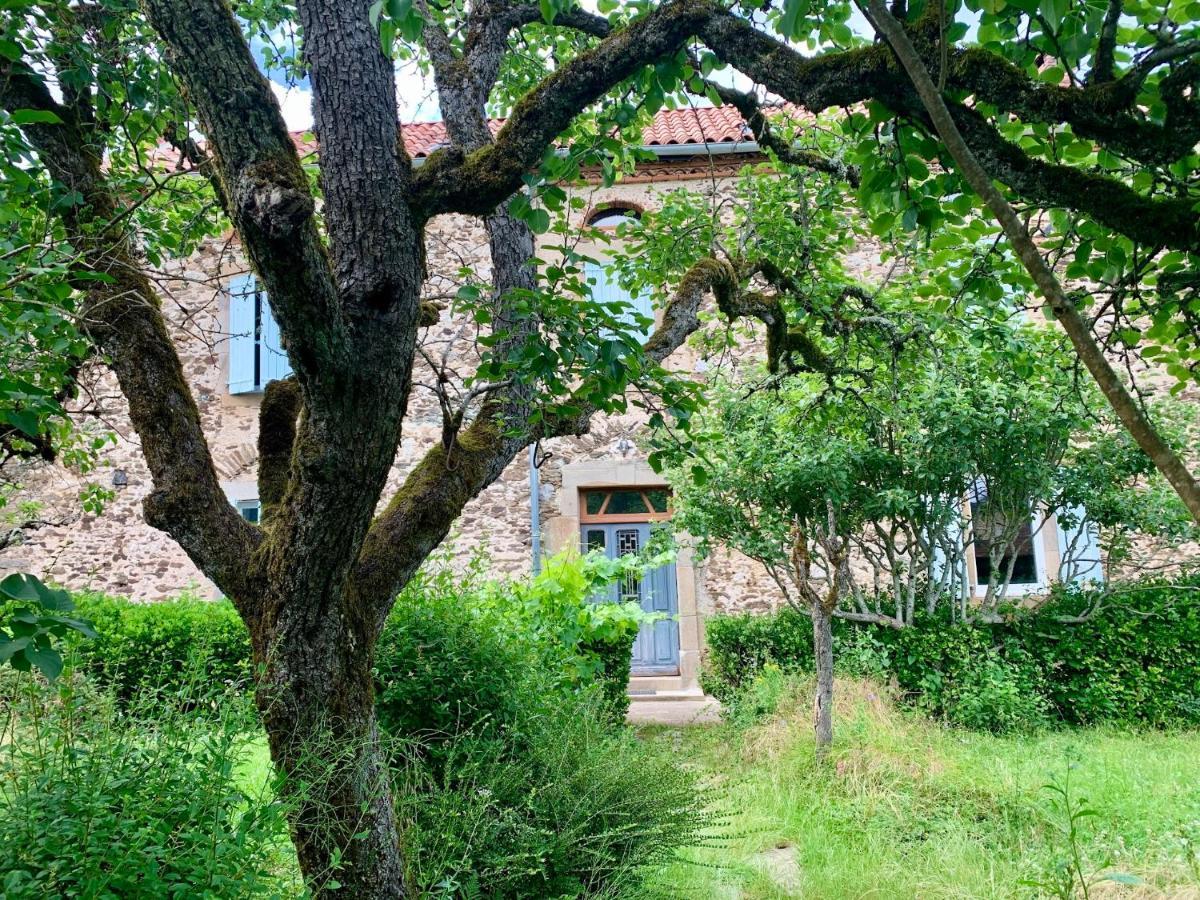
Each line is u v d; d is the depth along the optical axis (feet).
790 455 21.90
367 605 9.15
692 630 30.12
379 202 7.70
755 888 13.33
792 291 15.08
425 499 9.96
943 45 4.85
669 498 28.71
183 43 6.36
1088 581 25.16
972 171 4.50
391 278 7.69
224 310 31.40
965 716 22.24
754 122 11.54
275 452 10.34
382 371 7.71
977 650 23.70
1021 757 18.30
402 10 5.86
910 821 15.34
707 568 30.35
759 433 22.65
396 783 11.02
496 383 10.28
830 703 18.61
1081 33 6.34
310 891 7.75
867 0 4.60
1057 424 22.25
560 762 12.23
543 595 20.33
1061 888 11.21
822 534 21.12
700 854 14.15
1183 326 9.33
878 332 14.71
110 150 12.35
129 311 9.41
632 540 31.24
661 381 9.53
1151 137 5.78
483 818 11.07
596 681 19.30
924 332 13.47
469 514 30.60
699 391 10.15
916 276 15.97
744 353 28.86
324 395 7.45
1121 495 23.79
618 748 13.25
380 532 9.68
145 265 10.87
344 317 7.42
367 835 8.32
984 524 26.35
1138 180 7.65
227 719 7.50
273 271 6.55
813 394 21.65
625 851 11.78
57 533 31.09
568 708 14.58
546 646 17.89
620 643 22.72
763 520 22.81
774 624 26.14
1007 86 6.09
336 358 7.21
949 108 6.49
